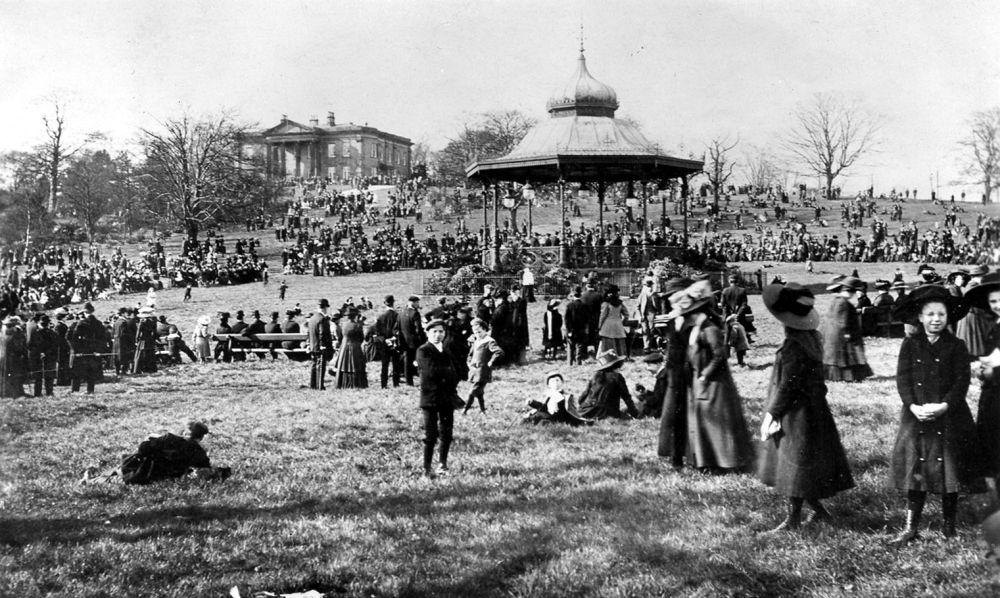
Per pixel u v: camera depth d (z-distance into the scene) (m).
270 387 20.45
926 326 6.71
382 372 19.47
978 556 6.23
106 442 12.68
